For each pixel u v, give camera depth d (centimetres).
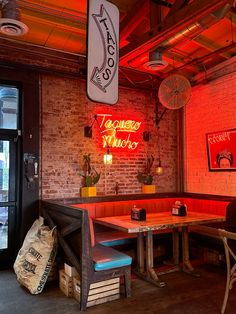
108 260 313
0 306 300
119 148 524
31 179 433
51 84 463
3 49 428
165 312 289
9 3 289
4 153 431
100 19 296
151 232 381
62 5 353
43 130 452
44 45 450
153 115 568
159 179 569
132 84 527
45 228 366
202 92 537
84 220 303
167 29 328
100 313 287
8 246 427
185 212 413
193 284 362
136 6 354
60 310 292
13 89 440
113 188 514
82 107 488
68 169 470
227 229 353
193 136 555
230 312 289
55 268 373
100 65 296
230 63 483
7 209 429
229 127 484
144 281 372
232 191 477
